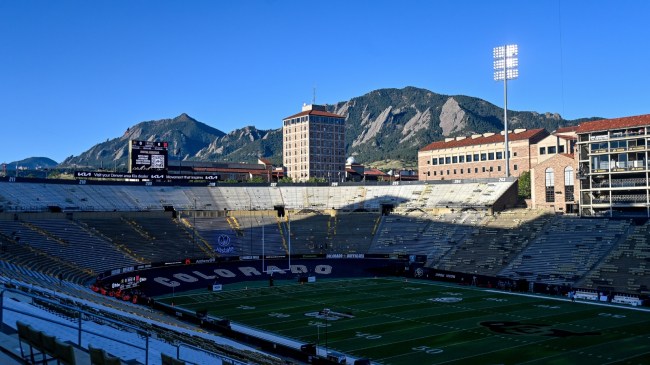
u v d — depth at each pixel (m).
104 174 124.50
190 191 148.50
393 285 107.50
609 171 112.31
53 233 106.38
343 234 138.12
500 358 55.00
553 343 60.56
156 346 30.25
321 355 55.81
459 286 105.81
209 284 108.06
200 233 129.50
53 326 24.34
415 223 138.50
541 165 134.88
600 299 88.50
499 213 130.62
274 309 83.19
